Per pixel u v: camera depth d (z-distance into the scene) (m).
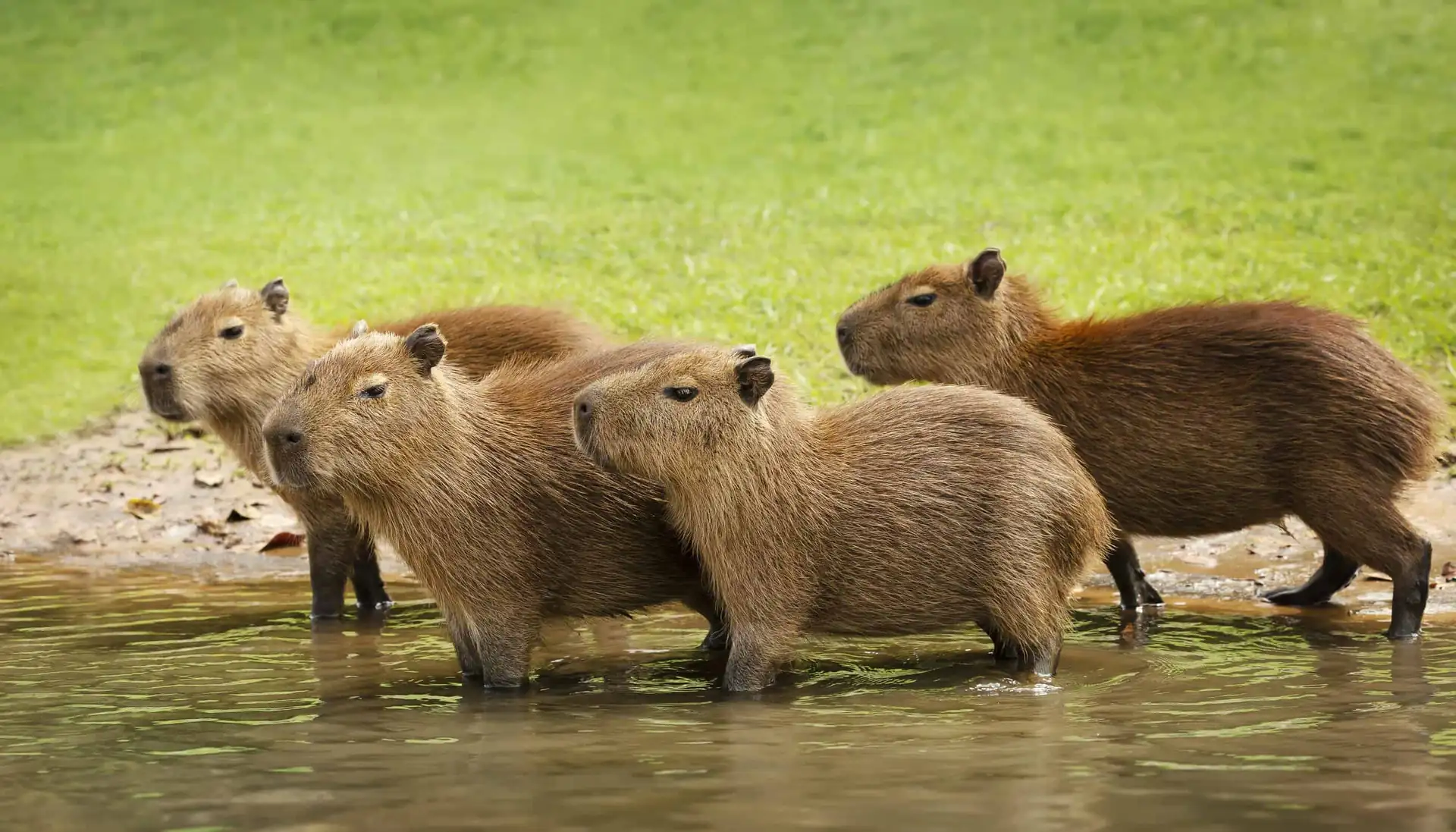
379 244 23.78
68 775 7.58
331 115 32.50
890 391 10.01
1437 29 31.00
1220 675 9.38
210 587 13.04
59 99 34.41
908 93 30.81
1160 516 11.21
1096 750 7.69
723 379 9.29
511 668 9.55
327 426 9.20
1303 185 23.83
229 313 12.17
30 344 20.09
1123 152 26.42
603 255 22.34
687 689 9.42
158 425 17.22
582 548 9.70
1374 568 10.65
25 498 15.70
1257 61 30.33
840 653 10.38
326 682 9.71
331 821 6.80
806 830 6.54
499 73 34.16
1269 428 10.77
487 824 6.70
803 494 9.41
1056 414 11.41
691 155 28.27
